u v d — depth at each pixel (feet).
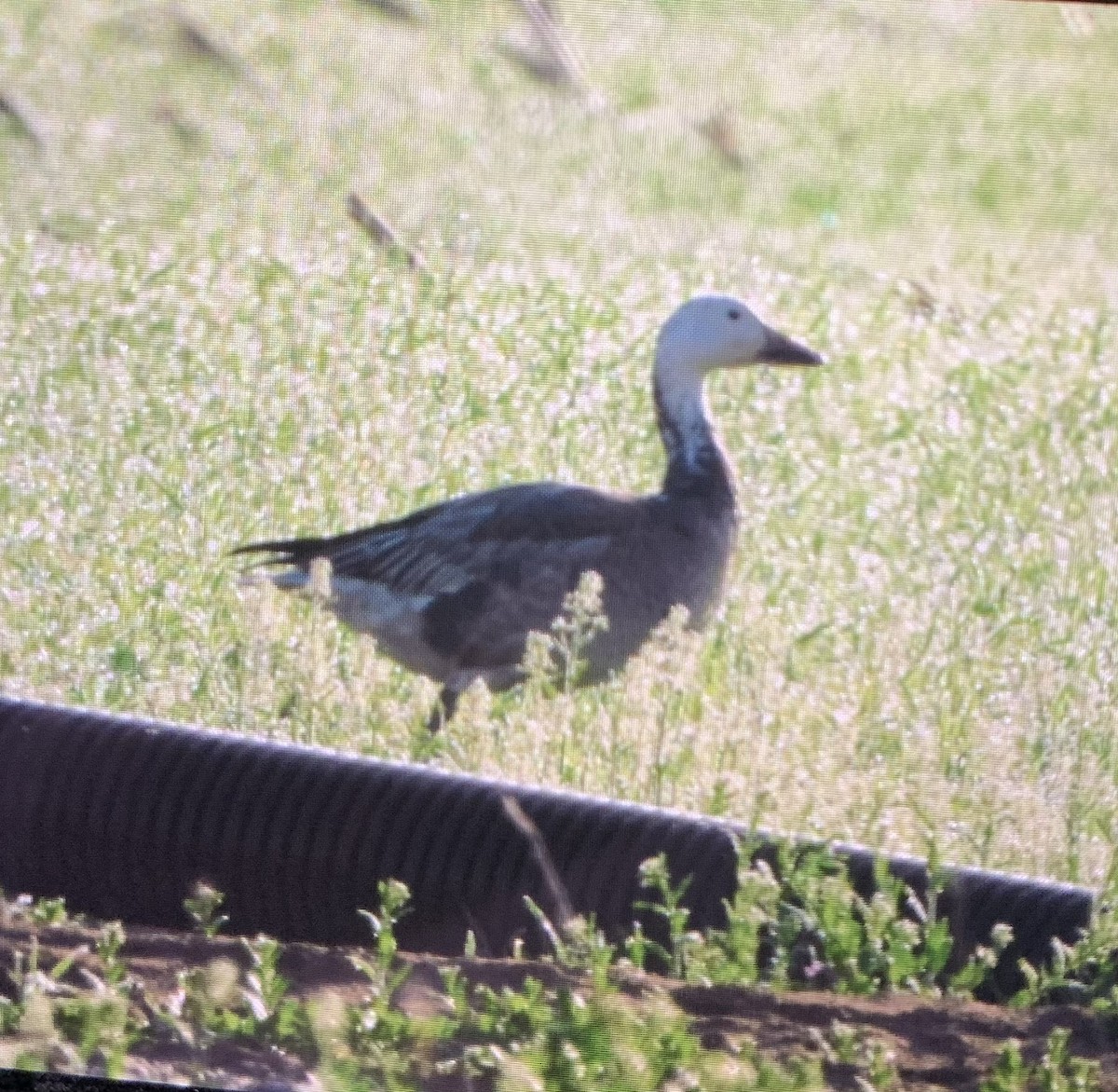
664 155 87.51
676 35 104.42
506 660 37.24
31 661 36.70
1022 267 76.74
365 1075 22.17
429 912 29.32
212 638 38.24
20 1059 21.68
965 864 31.55
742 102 96.27
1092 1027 24.62
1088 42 107.14
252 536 44.34
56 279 60.85
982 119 97.09
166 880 29.96
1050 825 32.53
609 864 28.99
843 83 99.96
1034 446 54.95
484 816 29.40
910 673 39.37
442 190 79.05
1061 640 41.11
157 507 44.29
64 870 30.27
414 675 39.17
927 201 86.53
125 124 81.46
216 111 85.25
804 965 27.61
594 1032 22.47
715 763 34.04
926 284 72.49
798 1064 22.11
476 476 48.93
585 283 66.59
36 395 50.21
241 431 49.03
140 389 52.42
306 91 89.71
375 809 29.58
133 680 36.55
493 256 69.97
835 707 37.55
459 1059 22.33
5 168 74.18
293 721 35.22
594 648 37.50
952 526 48.24
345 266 64.28
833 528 48.93
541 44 94.27
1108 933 27.25
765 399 57.88
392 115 88.07
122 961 24.82
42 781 30.30
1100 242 82.02
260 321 57.88
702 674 38.70
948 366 62.90
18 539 40.81
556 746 34.32
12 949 24.85
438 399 53.01
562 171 84.53
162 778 30.04
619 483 50.01
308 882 29.60
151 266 63.72
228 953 25.45
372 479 47.34
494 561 36.94
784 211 83.41
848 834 32.24
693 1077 21.90
